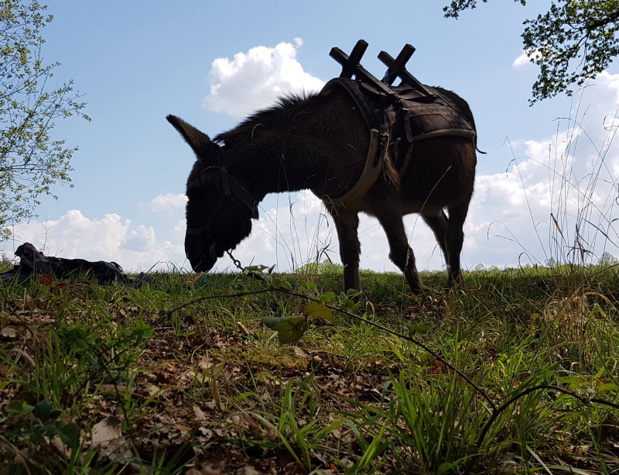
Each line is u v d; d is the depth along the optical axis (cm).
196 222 584
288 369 297
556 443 210
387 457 185
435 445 177
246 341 354
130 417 193
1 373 217
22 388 205
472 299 470
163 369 265
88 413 190
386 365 321
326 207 582
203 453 170
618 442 219
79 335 178
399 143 583
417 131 601
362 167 548
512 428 200
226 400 227
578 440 218
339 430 207
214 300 430
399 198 582
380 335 374
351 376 302
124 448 164
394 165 577
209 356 309
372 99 586
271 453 183
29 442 146
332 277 735
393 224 561
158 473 149
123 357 243
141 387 232
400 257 561
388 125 572
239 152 567
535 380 198
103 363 201
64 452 150
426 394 209
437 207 654
